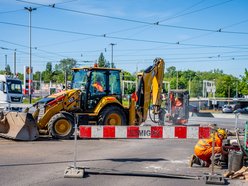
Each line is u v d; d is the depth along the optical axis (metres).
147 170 9.40
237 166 9.14
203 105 61.59
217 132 9.96
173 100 26.72
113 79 17.03
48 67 144.88
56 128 15.10
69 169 8.70
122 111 16.70
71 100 15.91
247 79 73.75
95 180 8.16
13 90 34.22
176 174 8.74
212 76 132.88
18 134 14.41
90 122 16.09
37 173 8.70
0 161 10.10
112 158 10.95
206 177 8.28
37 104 15.97
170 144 14.56
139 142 15.03
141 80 17.89
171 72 155.00
